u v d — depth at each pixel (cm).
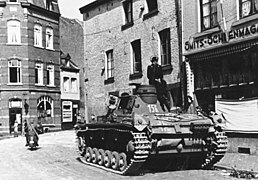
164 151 1313
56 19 4459
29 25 4062
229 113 1720
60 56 4747
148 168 1429
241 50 1608
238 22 1614
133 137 1246
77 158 1806
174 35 2075
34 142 2248
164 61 2183
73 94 4947
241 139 1684
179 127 1288
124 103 1492
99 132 1544
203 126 1323
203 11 1839
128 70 2477
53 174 1330
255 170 1281
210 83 1812
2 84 3950
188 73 1892
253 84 1599
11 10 3994
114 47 2622
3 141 3020
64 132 3997
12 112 3988
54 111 4347
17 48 4003
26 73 4025
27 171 1418
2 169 1490
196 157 1427
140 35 2369
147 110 1444
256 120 1608
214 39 1741
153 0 2280
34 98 4091
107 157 1477
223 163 1459
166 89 2008
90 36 2889
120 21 2562
